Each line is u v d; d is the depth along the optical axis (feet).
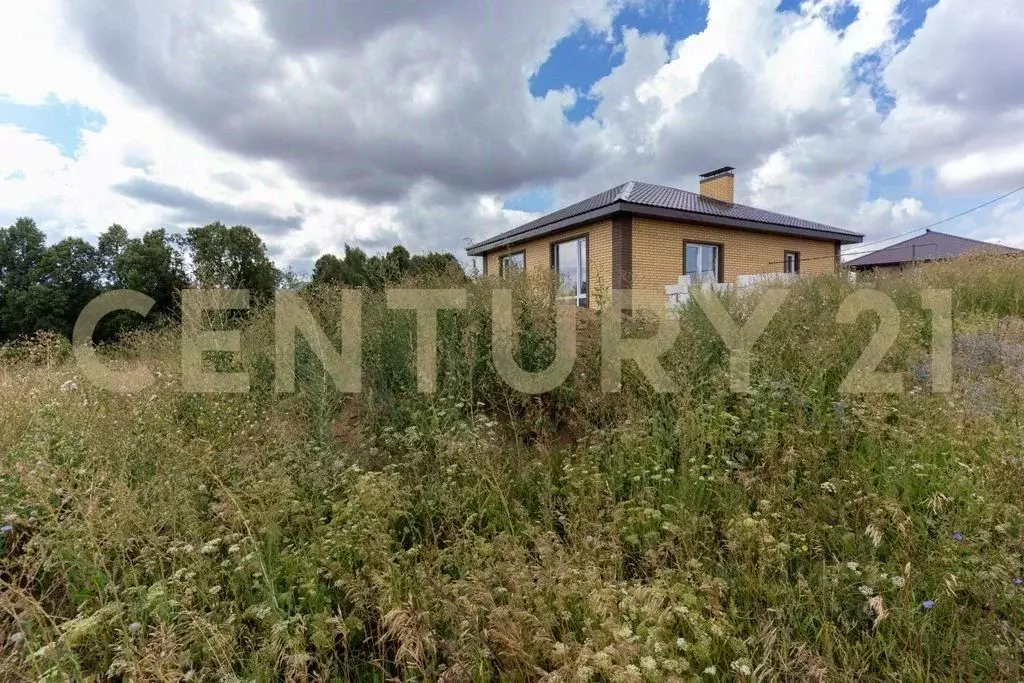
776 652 4.76
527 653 4.70
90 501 6.32
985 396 9.64
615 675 4.03
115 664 4.65
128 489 6.83
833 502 6.88
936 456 7.67
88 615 5.46
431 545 6.95
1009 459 6.64
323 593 5.78
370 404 10.81
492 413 11.45
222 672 4.65
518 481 8.34
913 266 25.23
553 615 5.03
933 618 5.10
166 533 6.61
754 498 7.27
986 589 5.21
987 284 19.61
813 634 5.16
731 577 5.89
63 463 8.00
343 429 11.07
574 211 41.16
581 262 39.75
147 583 6.03
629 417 9.53
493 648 4.94
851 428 8.39
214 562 6.24
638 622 5.02
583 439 9.19
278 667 4.93
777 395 9.36
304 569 5.93
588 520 6.79
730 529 6.14
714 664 4.76
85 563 5.86
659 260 36.29
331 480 8.25
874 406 8.95
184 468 7.82
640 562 6.31
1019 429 7.78
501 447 9.52
